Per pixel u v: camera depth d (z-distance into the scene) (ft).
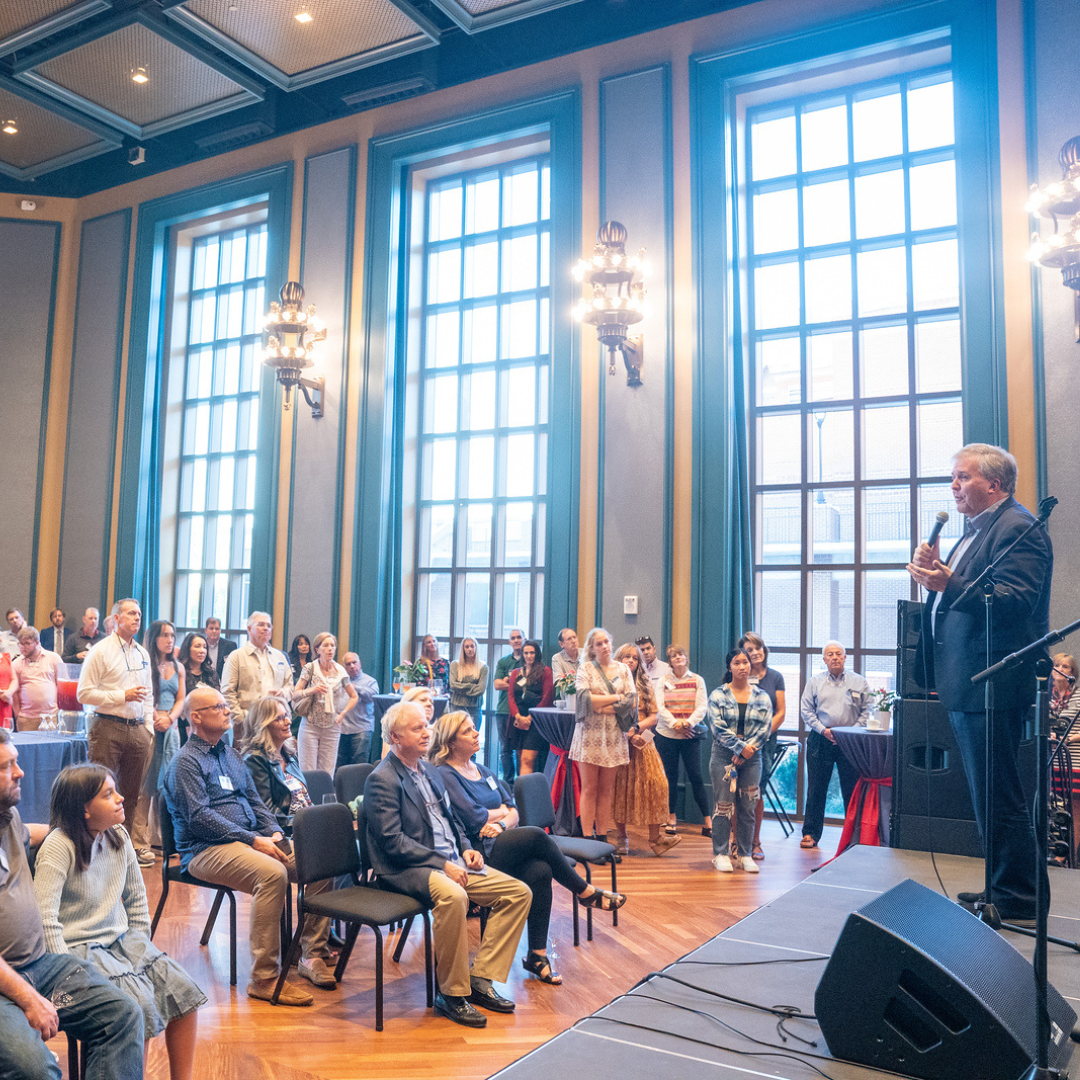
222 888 12.37
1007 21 21.75
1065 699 17.12
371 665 28.63
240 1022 10.90
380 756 26.94
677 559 24.48
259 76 29.99
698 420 24.44
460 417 29.60
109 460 34.76
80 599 34.71
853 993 6.39
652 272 25.31
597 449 25.71
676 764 22.68
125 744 17.80
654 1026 6.91
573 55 27.07
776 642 24.54
